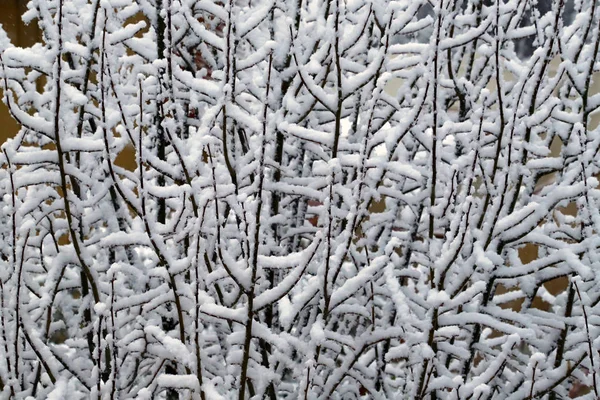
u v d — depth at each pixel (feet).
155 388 7.93
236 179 7.84
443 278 7.12
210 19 10.42
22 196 9.30
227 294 7.69
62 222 8.56
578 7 9.73
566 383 9.66
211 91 7.51
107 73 7.04
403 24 8.64
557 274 8.95
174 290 6.61
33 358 7.79
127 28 8.37
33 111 12.99
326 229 6.17
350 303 9.20
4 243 8.42
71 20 8.93
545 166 8.93
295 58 7.25
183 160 6.81
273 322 9.40
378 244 10.55
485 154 9.45
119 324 7.72
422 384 7.17
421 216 10.50
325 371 8.91
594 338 8.19
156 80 8.86
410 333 7.18
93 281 7.63
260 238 8.70
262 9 7.79
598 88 11.61
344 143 8.59
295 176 9.69
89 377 7.97
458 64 10.75
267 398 8.05
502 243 8.65
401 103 10.04
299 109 7.97
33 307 7.68
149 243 7.13
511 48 10.85
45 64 7.55
